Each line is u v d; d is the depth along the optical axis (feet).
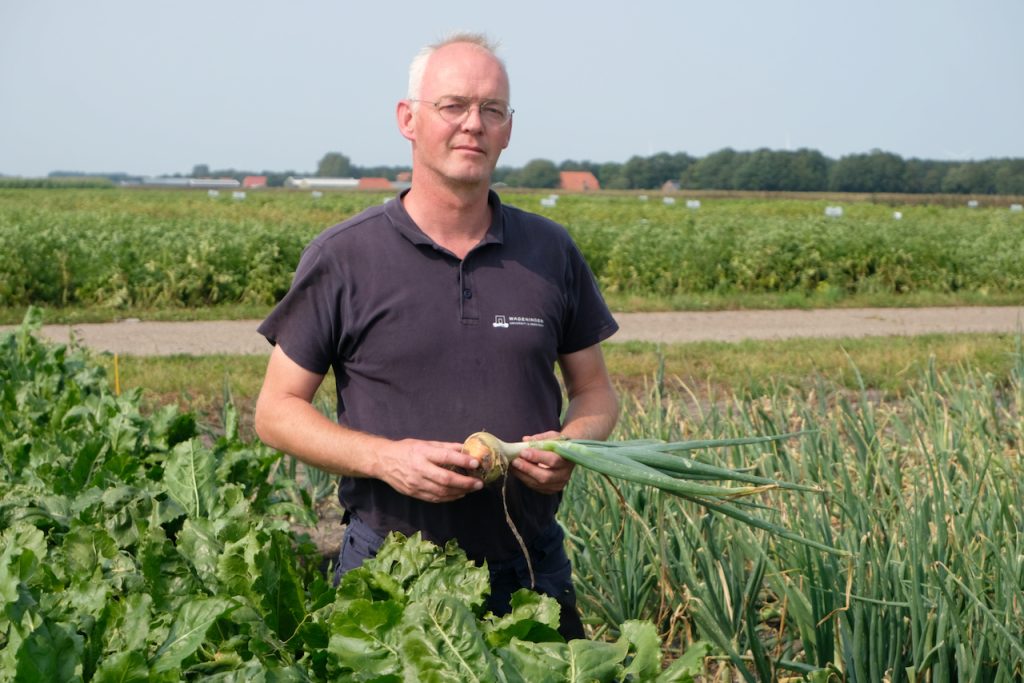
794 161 366.22
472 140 8.79
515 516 9.32
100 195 216.74
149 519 9.59
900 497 12.47
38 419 16.17
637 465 8.48
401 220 9.10
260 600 7.81
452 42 9.00
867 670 11.70
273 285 58.95
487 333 9.07
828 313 59.16
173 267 57.82
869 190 357.20
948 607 10.82
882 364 37.50
